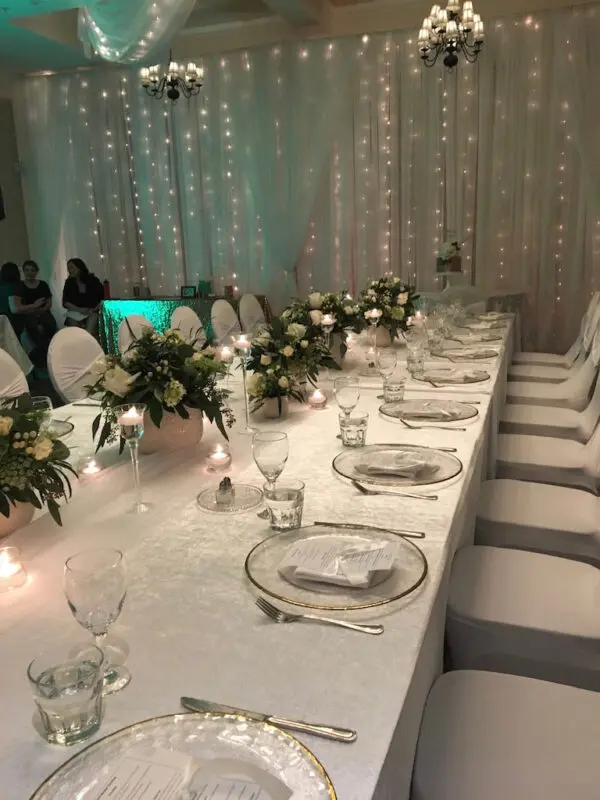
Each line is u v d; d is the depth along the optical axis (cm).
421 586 114
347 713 84
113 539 135
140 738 79
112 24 452
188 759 75
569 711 123
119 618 107
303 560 117
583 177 543
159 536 135
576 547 203
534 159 554
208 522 141
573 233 556
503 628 152
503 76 547
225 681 91
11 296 652
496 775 108
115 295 716
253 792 70
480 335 395
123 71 658
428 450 181
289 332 224
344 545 124
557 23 526
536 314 579
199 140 647
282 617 105
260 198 635
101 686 83
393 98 579
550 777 108
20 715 86
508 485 236
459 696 126
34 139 713
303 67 595
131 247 702
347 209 615
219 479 167
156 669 94
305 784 72
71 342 310
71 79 681
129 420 146
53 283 745
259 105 615
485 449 234
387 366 237
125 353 178
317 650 97
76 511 149
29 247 749
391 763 81
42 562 127
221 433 201
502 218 572
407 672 92
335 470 168
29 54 626
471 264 587
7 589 117
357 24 591
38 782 75
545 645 150
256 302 501
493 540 210
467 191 577
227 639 100
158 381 177
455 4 427
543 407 339
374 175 599
